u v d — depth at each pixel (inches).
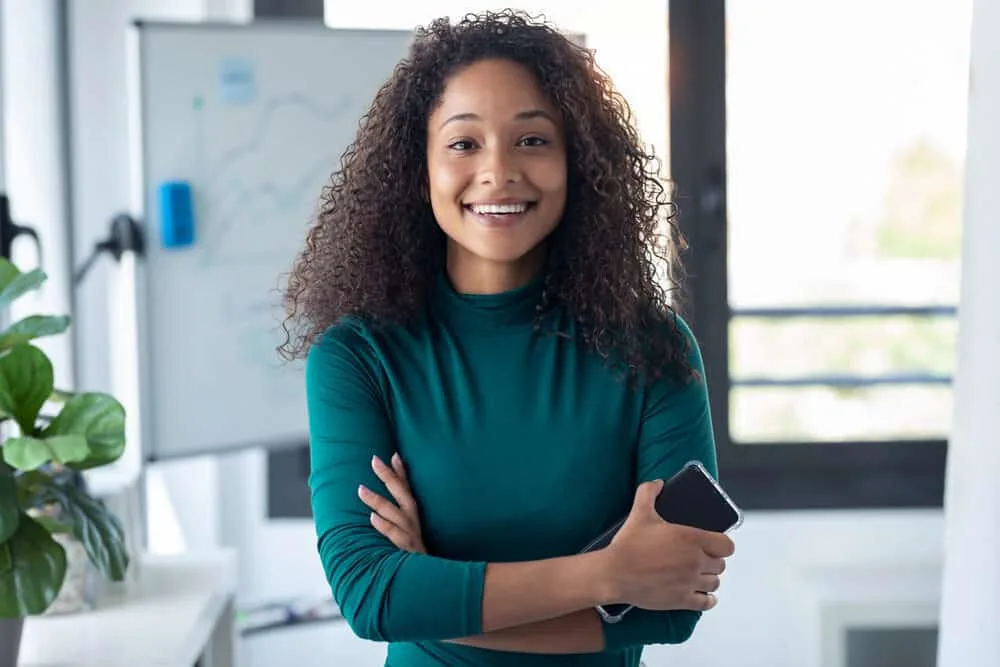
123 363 102.0
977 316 80.6
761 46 122.9
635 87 122.7
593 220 55.0
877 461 126.3
